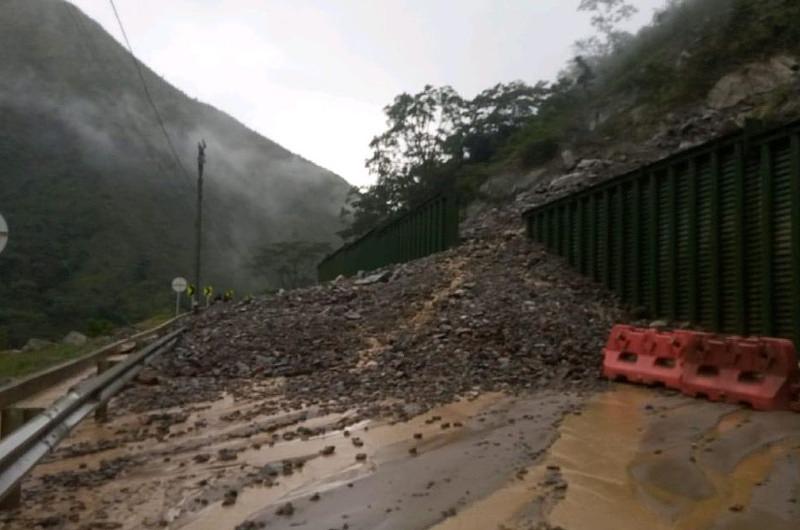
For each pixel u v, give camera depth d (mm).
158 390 13391
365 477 6941
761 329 13062
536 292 18422
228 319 20438
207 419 10445
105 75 135875
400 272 23125
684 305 15789
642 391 11375
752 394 9547
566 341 14633
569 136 40719
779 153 12734
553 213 22859
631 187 18141
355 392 12031
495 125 59094
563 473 6777
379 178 68875
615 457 7332
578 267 20844
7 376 16672
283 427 9625
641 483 6418
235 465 7602
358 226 69625
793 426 8273
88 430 9922
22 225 85938
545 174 39250
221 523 5734
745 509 5621
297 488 6652
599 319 16688
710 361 10570
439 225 27047
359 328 17266
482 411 10102
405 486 6559
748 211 13633
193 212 115500
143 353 12859
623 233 18391
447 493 6273
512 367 13336
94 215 94000
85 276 81000
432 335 15398
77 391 7582
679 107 33000
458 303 17516
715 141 14508
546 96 58500
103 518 5953
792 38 29859
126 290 80312
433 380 12625
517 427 8938
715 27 35375
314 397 11766
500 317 15992
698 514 5559
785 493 5941
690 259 15375
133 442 9086
